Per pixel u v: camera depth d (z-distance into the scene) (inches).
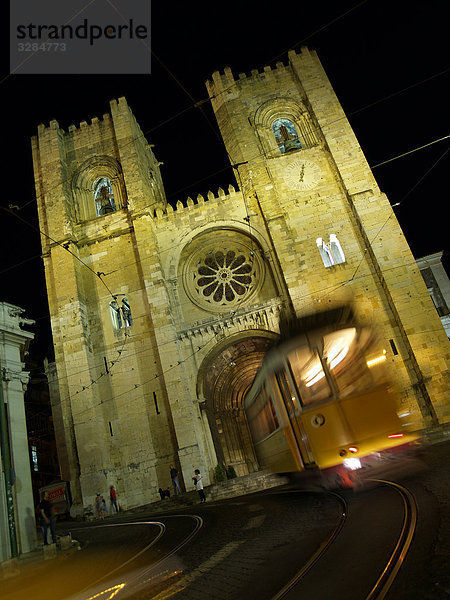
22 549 567.5
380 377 474.9
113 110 1422.2
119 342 1186.0
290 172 1234.6
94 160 1402.6
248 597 229.0
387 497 381.1
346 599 192.2
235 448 1201.4
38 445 1876.2
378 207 1130.0
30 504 604.1
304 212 1182.3
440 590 175.2
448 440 730.2
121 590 319.6
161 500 940.0
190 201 1279.5
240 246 1269.7
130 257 1259.8
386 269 1072.2
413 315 1028.5
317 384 468.8
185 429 1040.8
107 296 1236.5
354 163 1187.3
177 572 328.8
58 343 1194.0
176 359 1098.7
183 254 1267.2
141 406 1119.6
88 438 1072.2
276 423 558.3
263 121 1325.0
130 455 1086.4
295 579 235.0
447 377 977.5
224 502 753.6
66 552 554.9
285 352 495.8
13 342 670.5
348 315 498.0
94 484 1030.4
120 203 1359.5
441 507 295.0
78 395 1112.8
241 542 373.7
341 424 447.5
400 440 447.2
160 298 1157.7
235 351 1189.7
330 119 1254.9
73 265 1236.5
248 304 1187.3
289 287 1109.7
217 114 1366.9
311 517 395.9
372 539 270.4
